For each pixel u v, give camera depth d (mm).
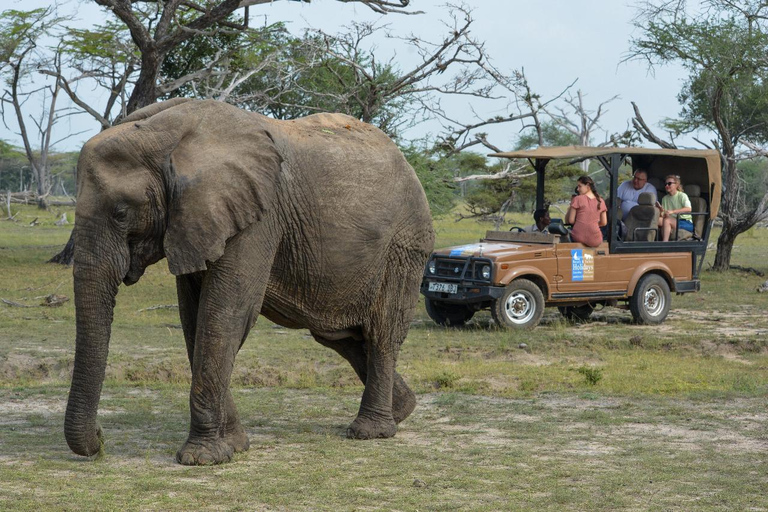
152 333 13477
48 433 7418
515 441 7371
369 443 7262
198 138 6145
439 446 7176
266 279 6469
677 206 15883
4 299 16469
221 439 6551
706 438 7492
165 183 5996
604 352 12406
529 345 12633
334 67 24375
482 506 5445
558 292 14656
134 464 6387
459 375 10172
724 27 23797
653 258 15391
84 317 5844
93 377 5871
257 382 10391
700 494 5809
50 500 5387
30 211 59406
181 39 22500
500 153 15523
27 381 10344
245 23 23031
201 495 5594
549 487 5930
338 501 5539
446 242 34812
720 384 10008
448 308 15219
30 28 28891
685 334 13992
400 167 7352
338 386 10195
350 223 6879
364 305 7289
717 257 25359
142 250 6102
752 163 48844
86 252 5824
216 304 6242
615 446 7191
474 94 22969
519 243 15125
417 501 5551
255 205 6156
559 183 30047
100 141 5934
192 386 6402
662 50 24234
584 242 14867
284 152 6574
